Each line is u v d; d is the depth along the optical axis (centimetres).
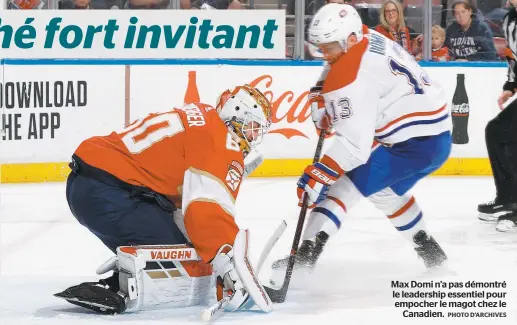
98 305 463
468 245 714
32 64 1040
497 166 814
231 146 468
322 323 465
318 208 555
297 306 503
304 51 1134
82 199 473
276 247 698
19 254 674
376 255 670
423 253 596
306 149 1112
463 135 1132
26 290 539
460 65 1132
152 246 468
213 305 455
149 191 475
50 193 977
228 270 460
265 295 470
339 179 556
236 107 478
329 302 515
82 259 655
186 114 476
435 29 1155
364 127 512
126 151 476
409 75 530
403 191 577
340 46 516
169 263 474
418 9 1148
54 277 586
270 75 1099
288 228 787
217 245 456
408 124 537
